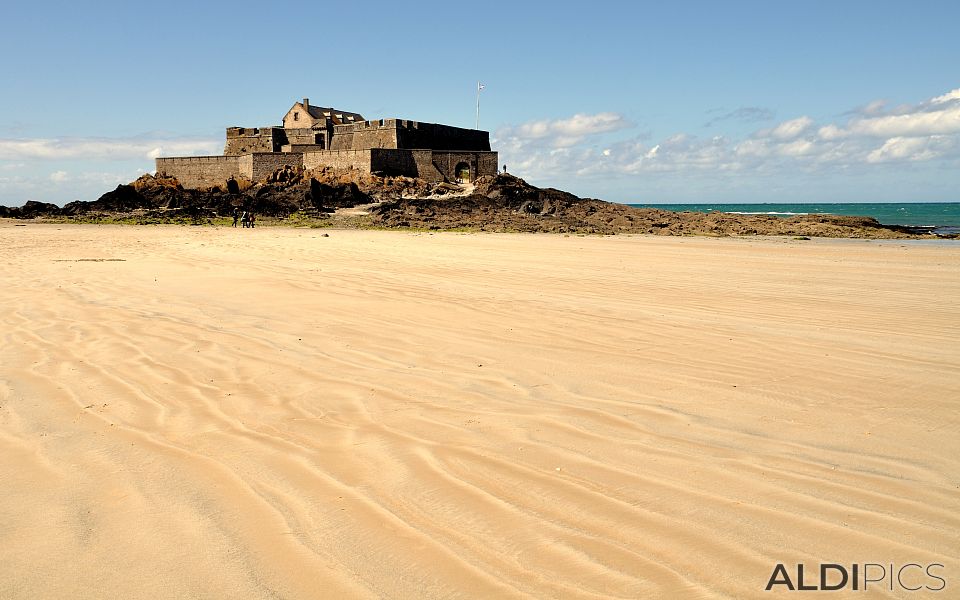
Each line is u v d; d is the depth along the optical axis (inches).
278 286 502.6
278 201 2068.2
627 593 112.6
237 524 137.8
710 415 206.4
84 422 204.1
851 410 210.8
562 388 237.0
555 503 145.7
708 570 119.1
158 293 467.2
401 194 2197.3
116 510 145.3
